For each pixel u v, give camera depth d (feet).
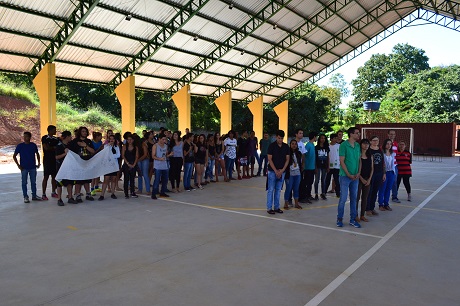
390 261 15.29
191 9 54.54
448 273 14.03
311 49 87.35
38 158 28.17
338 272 13.99
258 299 11.64
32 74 54.80
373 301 11.58
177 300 11.51
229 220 22.43
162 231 19.69
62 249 16.47
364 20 84.58
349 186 21.12
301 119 131.54
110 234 18.98
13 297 11.65
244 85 92.73
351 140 20.83
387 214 24.64
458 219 23.26
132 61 62.44
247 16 63.87
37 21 46.55
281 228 20.58
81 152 27.78
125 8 50.60
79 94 121.80
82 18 46.26
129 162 29.40
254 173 49.19
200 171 35.58
